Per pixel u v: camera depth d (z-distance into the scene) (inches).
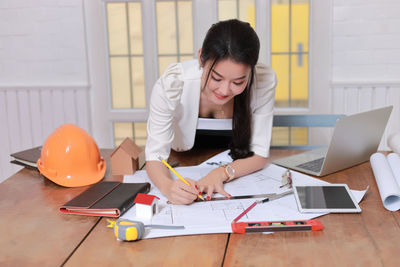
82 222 39.3
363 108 110.7
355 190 45.1
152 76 118.0
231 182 48.7
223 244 34.6
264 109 52.8
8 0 113.1
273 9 112.3
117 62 119.3
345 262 31.7
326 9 108.3
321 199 42.3
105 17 115.4
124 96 121.6
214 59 39.2
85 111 118.5
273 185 47.1
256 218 38.9
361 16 106.6
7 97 118.0
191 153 60.7
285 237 35.7
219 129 59.4
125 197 42.3
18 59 116.7
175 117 54.5
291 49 114.0
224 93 41.3
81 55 116.0
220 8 113.2
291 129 120.3
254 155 52.3
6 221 39.8
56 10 113.3
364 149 53.4
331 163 49.9
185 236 36.1
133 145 54.5
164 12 114.9
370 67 109.0
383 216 39.3
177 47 117.0
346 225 37.6
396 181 44.9
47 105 118.3
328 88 112.4
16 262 32.8
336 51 109.8
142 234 35.5
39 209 42.4
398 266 31.0
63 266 32.0
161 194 45.4
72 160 48.9
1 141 121.1
